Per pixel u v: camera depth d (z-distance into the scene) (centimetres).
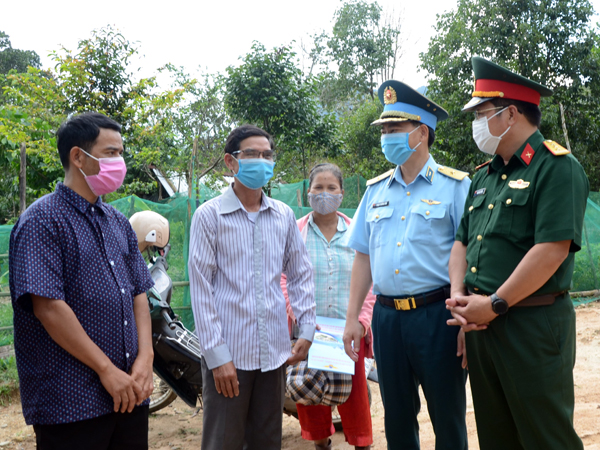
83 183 196
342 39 2412
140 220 352
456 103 1389
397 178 262
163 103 979
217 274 228
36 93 911
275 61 1105
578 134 1428
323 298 304
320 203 303
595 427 345
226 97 1133
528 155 200
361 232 277
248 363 221
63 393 179
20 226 180
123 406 184
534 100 206
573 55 1366
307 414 298
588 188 196
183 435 374
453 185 250
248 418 230
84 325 186
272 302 229
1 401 423
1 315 488
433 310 238
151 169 1494
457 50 1441
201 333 218
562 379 192
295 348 243
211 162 1583
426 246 242
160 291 335
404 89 249
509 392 199
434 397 236
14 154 797
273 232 236
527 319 192
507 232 198
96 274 190
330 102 2475
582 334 601
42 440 182
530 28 1319
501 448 219
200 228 225
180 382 339
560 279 192
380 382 255
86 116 196
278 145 1196
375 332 257
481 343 209
